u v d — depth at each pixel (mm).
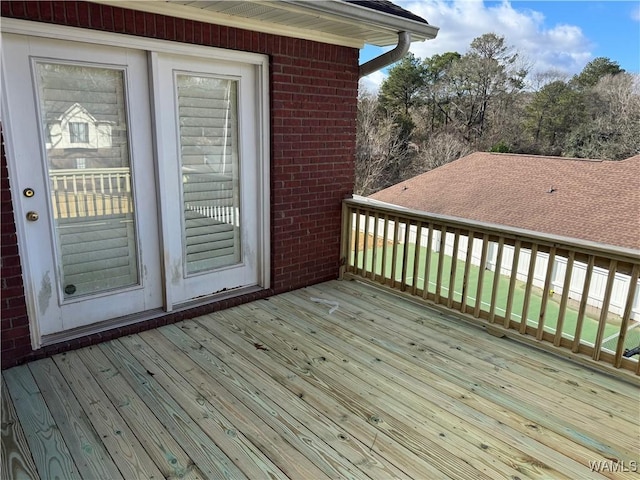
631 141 20281
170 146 3232
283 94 3627
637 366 2619
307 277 4234
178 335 3141
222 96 3463
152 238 3283
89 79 2814
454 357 2926
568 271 2852
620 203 12539
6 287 2580
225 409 2285
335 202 4297
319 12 2984
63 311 2951
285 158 3777
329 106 3982
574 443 2096
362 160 23672
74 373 2604
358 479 1831
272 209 3824
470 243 3391
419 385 2568
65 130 2775
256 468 1879
